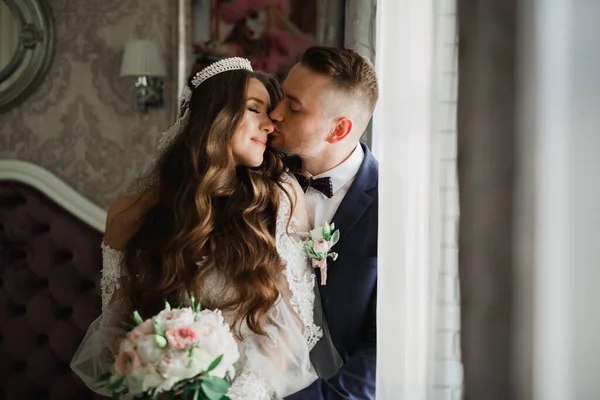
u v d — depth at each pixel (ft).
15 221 9.30
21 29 9.59
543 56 2.33
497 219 2.55
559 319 2.27
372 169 5.53
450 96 3.57
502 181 2.54
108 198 9.66
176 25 9.30
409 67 4.20
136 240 5.31
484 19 2.59
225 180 5.17
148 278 5.13
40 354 9.20
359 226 5.37
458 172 2.64
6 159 9.79
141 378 4.20
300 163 5.78
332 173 5.50
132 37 9.57
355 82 5.23
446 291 3.60
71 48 9.68
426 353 3.86
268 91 5.51
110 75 9.63
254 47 9.27
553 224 2.28
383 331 4.26
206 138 5.16
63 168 9.73
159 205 5.34
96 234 9.23
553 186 2.25
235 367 4.91
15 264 9.31
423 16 4.15
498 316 2.57
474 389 2.60
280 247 5.16
